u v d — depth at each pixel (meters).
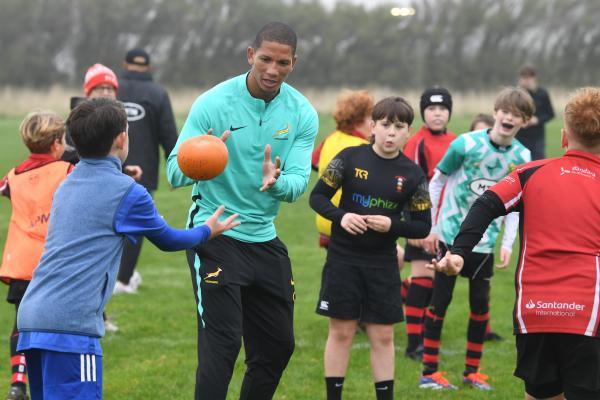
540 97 16.80
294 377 7.56
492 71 58.03
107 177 4.77
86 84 9.03
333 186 6.33
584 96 4.87
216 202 5.54
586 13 58.84
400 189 6.29
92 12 58.25
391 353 6.29
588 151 4.92
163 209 17.86
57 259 4.66
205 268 5.39
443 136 8.62
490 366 8.04
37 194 6.45
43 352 4.63
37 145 6.53
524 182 4.92
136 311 9.85
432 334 7.37
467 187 7.43
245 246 5.53
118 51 58.84
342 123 8.05
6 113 45.66
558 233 4.76
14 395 6.45
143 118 10.08
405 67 58.69
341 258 6.25
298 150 5.71
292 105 5.69
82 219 4.69
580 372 4.69
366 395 7.08
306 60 58.09
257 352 5.69
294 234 15.48
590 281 4.66
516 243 14.86
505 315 9.98
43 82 56.00
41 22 57.66
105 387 7.15
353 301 6.23
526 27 59.62
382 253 6.24
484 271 7.33
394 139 6.25
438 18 59.94
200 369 5.32
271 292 5.58
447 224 7.55
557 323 4.66
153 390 7.10
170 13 59.34
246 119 5.53
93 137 4.76
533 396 4.99
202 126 5.52
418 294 8.11
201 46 59.59
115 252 4.75
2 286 11.21
